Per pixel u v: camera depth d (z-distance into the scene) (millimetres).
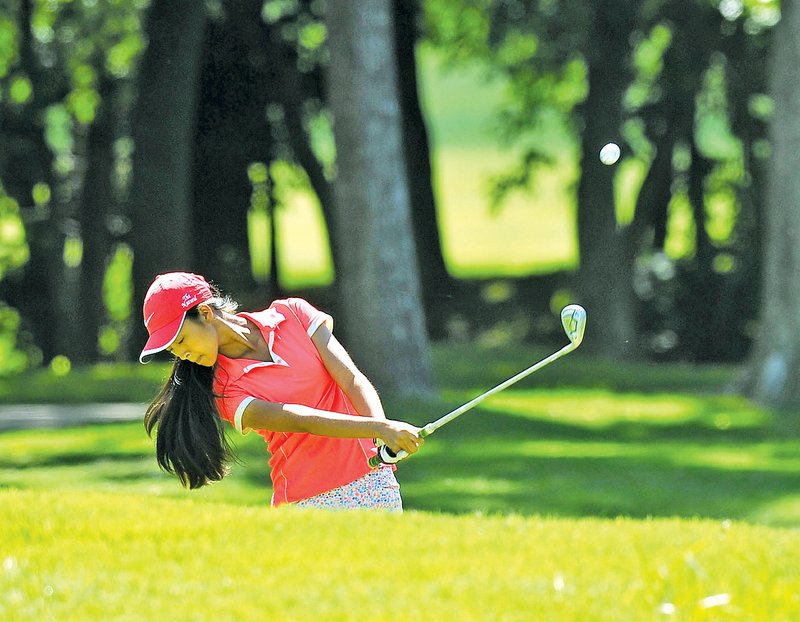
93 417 58688
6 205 99000
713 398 65000
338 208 59188
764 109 98938
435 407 56750
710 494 40438
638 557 15656
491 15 87750
